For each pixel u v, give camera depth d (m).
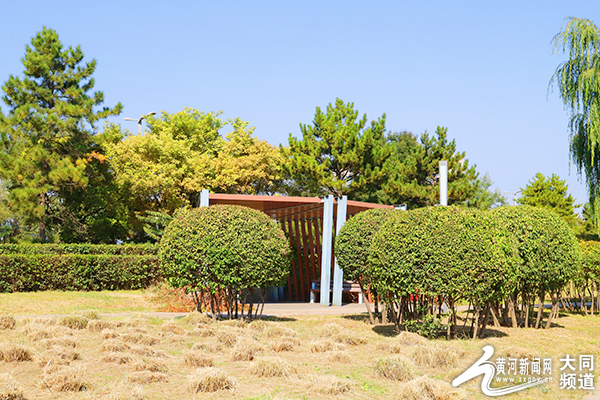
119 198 25.98
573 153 16.95
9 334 7.54
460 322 10.88
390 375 6.14
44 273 15.11
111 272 16.09
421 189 27.84
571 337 9.55
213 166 27.33
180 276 9.27
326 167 27.83
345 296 16.77
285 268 9.73
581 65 16.16
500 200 47.91
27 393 4.90
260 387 5.47
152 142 25.39
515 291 9.88
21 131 20.75
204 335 8.09
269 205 14.98
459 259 7.72
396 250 8.00
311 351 7.42
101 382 5.36
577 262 10.05
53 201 23.95
